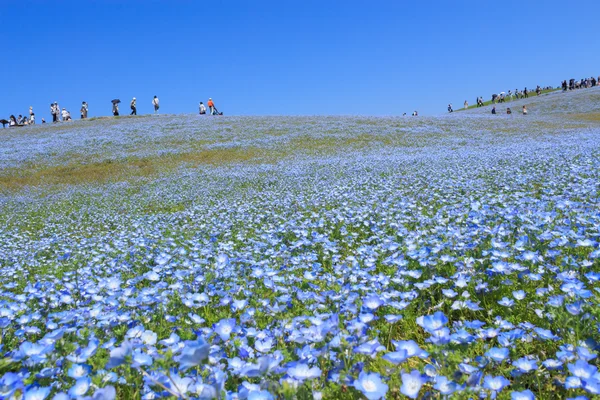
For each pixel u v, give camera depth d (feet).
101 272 18.66
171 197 50.78
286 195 41.70
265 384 6.55
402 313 10.82
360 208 27.07
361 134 107.55
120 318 10.09
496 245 14.07
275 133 112.37
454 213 22.44
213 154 88.79
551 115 148.66
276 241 19.83
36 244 29.84
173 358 7.11
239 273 15.53
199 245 21.21
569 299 9.26
